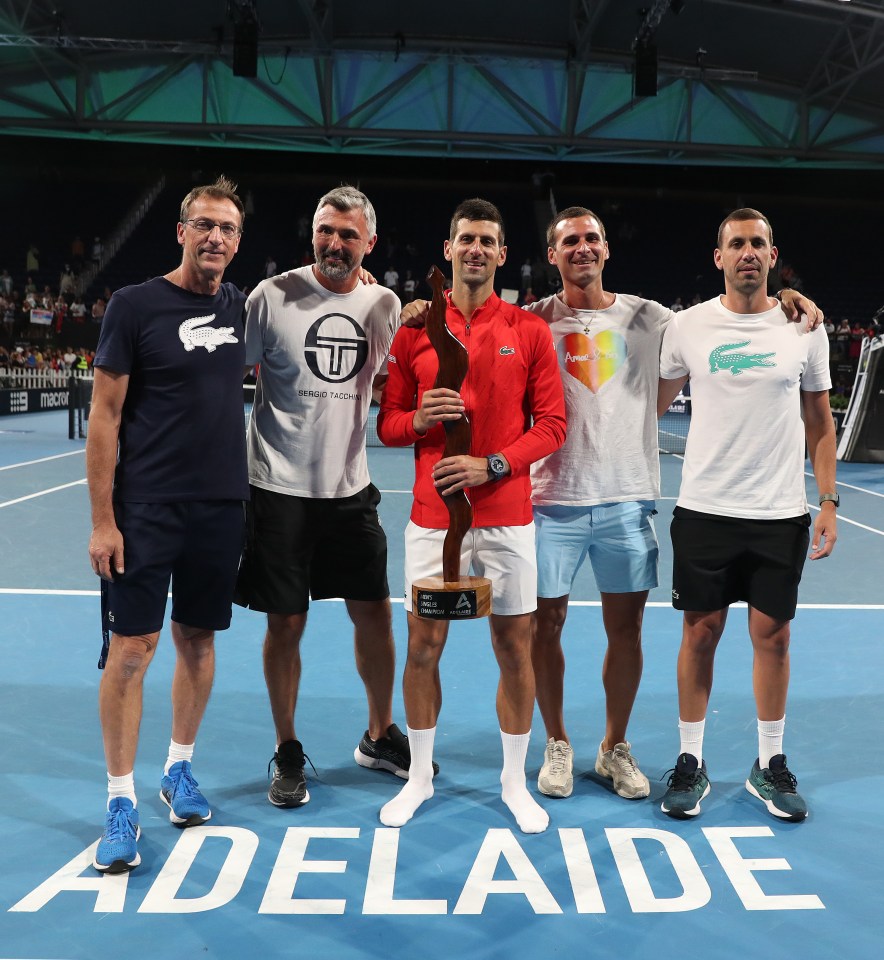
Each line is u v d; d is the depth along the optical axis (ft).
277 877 9.33
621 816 10.75
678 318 11.50
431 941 8.30
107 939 8.28
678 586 11.18
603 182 99.96
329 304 11.14
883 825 10.51
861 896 9.08
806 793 11.26
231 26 67.36
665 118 72.49
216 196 10.00
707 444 11.14
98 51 70.08
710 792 11.34
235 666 15.38
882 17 55.21
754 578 11.07
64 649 16.03
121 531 9.93
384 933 8.42
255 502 11.23
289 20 66.74
